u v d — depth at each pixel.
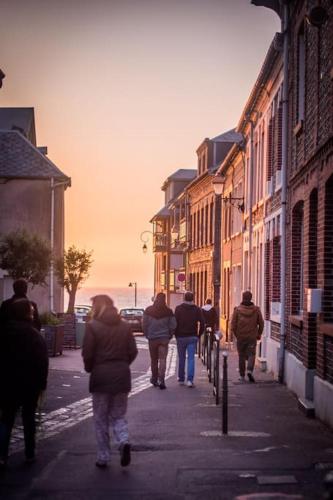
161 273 69.19
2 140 36.09
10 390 9.12
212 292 42.91
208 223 45.53
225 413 11.50
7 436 9.09
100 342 9.23
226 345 33.28
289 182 18.25
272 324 21.05
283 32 18.52
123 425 9.29
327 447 10.42
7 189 34.97
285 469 9.05
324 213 13.09
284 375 18.28
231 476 8.74
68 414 13.45
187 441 10.90
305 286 15.12
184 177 65.31
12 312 9.34
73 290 31.66
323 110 13.46
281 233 18.97
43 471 9.07
